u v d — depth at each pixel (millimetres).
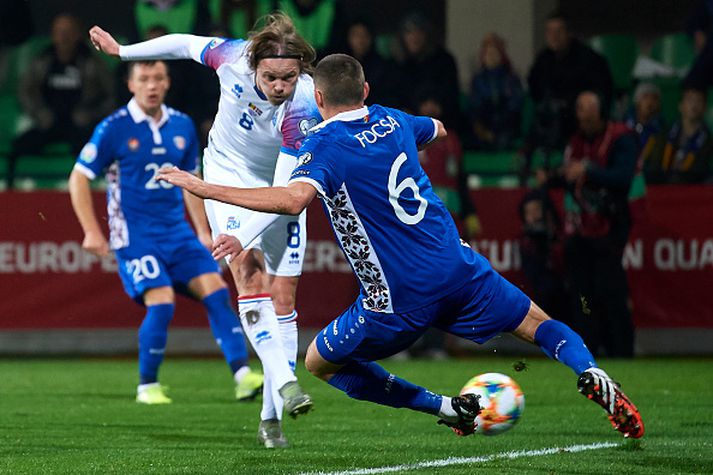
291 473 13773
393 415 20625
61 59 38438
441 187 33469
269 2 37531
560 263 33938
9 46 41375
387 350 14125
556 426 18797
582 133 32750
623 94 40438
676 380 27141
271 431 16453
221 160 17016
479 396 15000
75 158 38219
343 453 15664
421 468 14102
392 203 13555
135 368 31703
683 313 34719
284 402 14914
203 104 36875
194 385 26938
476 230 34125
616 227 32812
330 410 21469
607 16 47719
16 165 38219
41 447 16453
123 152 23578
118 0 46062
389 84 36688
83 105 38562
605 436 17469
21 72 41500
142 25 38469
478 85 37812
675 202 34688
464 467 14195
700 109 36156
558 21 36250
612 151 32469
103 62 38812
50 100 38531
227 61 16219
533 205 33656
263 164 16906
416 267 13680
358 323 14008
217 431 18453
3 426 19141
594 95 32219
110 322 34938
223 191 12562
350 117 13742
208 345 36344
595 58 36312
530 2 41844
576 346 13727
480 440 17062
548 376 28812
